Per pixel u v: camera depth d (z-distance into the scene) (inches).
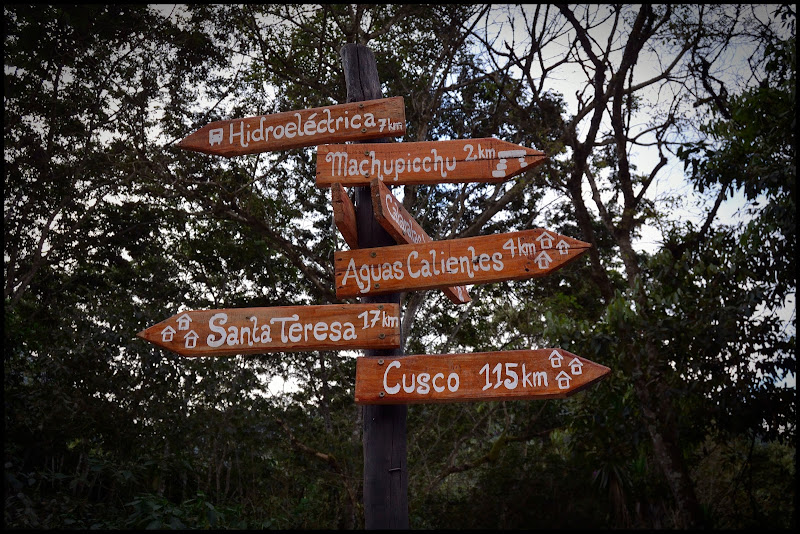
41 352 364.8
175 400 378.6
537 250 126.0
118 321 387.2
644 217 458.9
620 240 465.7
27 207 420.8
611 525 409.1
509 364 121.3
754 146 337.1
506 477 457.1
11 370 315.6
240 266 584.4
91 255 504.1
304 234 578.2
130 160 472.1
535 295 610.2
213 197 529.0
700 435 373.1
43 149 422.0
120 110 462.3
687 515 366.0
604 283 445.7
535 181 568.7
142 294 529.7
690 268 375.2
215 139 143.8
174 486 366.0
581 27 409.1
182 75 469.1
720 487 444.5
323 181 134.6
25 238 430.0
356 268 129.8
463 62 506.3
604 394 389.4
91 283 503.8
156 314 402.0
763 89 323.0
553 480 440.5
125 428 335.9
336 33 557.0
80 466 310.2
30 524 218.1
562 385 118.3
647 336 358.0
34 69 385.7
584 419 410.6
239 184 540.1
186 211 540.4
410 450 519.8
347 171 135.3
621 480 415.2
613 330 371.6
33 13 334.6
